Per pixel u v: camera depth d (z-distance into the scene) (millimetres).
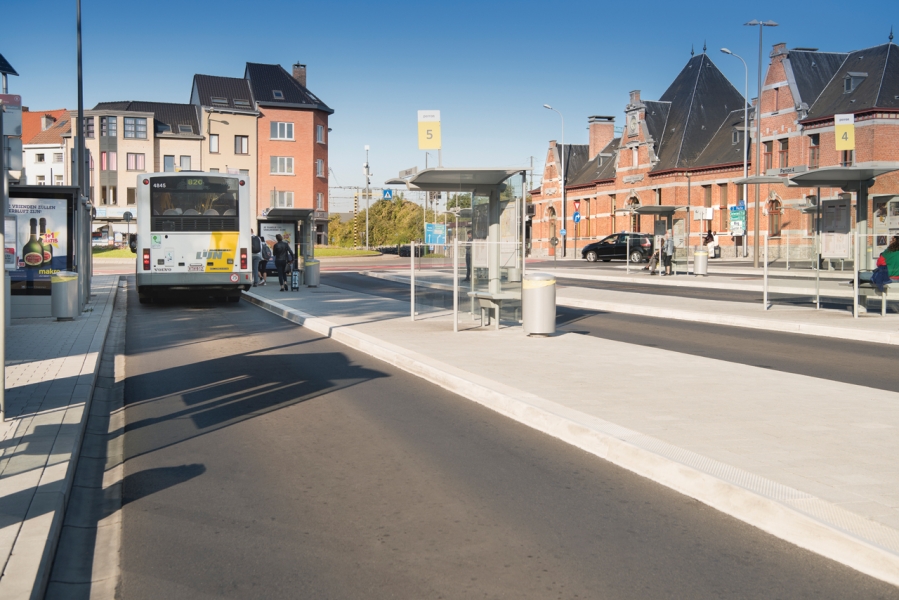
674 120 60781
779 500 4926
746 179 30703
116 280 32781
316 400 8891
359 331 14578
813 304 20109
